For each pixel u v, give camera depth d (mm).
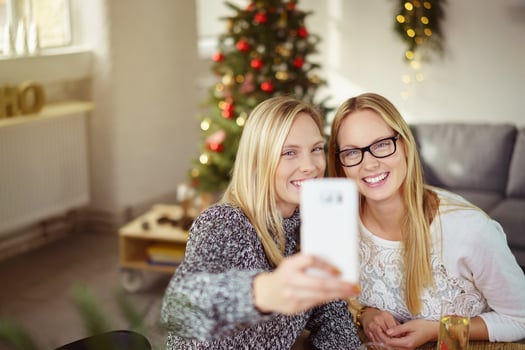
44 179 4379
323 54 5418
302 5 5402
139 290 3801
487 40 4809
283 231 1436
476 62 4871
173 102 5488
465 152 4336
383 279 1685
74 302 749
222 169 4207
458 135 4398
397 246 1648
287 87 4254
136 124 5059
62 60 4527
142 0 5016
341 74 5379
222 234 1294
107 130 4844
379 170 1552
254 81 4223
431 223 1618
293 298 845
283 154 1380
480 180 4293
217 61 4352
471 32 4840
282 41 4312
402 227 1633
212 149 4129
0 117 4016
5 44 4191
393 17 5086
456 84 4969
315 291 805
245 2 6086
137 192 5137
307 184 795
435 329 1573
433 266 1614
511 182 4207
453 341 1363
